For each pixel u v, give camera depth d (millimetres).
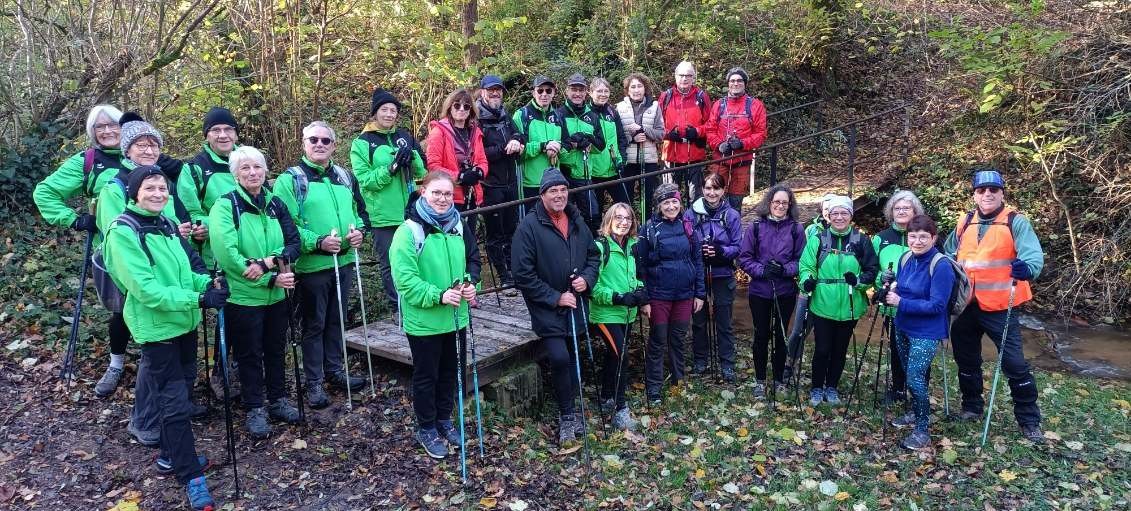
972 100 9969
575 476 4484
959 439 5094
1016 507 4273
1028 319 8492
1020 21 8742
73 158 4500
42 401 4695
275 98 8641
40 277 5984
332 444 4543
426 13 9023
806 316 5645
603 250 5047
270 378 4660
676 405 5684
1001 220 4977
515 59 10414
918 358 4859
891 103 12711
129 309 3693
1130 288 8469
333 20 8953
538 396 5539
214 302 3703
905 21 12984
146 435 4340
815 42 12836
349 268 5031
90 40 7484
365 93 10680
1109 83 8250
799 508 4262
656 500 4254
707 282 6164
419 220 4223
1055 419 5418
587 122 6695
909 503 4309
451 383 4605
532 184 6555
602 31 11406
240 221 4281
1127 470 4676
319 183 4820
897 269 4988
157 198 3658
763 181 11750
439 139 5664
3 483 3971
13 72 7238
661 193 5512
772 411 5602
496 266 6656
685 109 7711
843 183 10977
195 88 8117
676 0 11344
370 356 5488
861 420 5418
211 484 4086
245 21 8375
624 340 5172
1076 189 9156
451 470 4359
